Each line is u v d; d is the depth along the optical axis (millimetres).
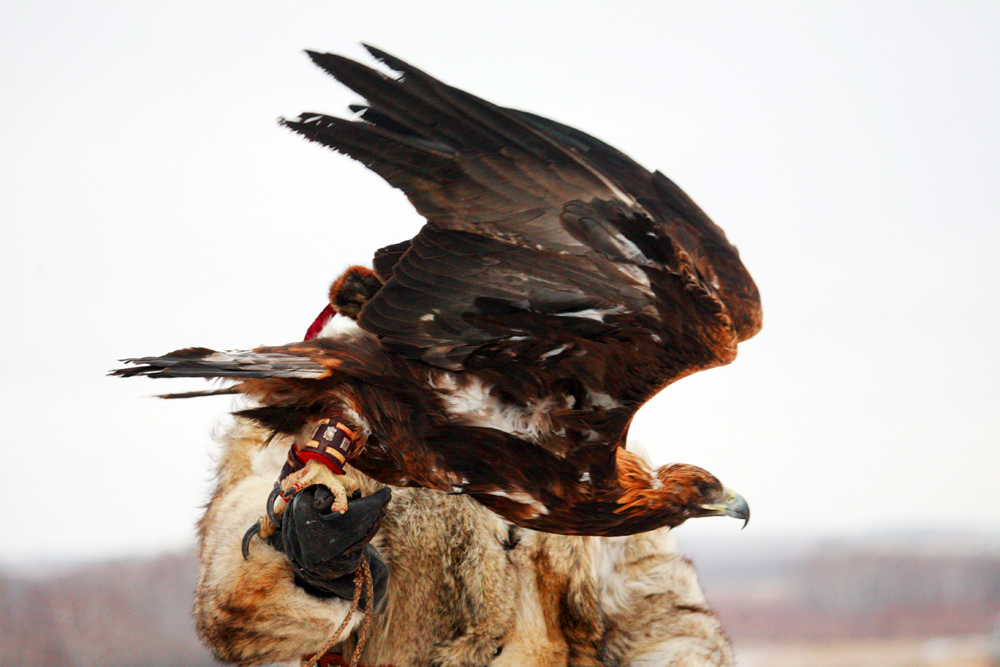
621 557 6422
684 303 3957
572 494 4762
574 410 4516
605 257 3945
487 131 3662
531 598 6238
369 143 3643
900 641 41969
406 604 6102
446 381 4484
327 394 4434
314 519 4250
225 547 5359
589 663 6305
